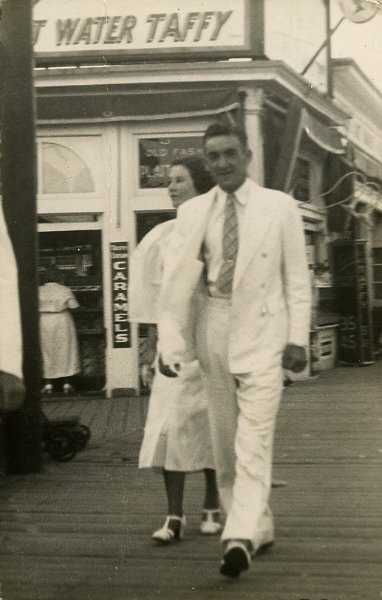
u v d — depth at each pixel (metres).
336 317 15.38
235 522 4.04
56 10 12.23
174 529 4.80
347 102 16.64
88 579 4.20
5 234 2.60
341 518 5.25
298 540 4.78
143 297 5.01
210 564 4.39
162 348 4.36
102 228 12.21
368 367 15.16
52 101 12.00
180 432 4.77
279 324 4.26
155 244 4.96
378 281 17.39
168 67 11.84
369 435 8.21
